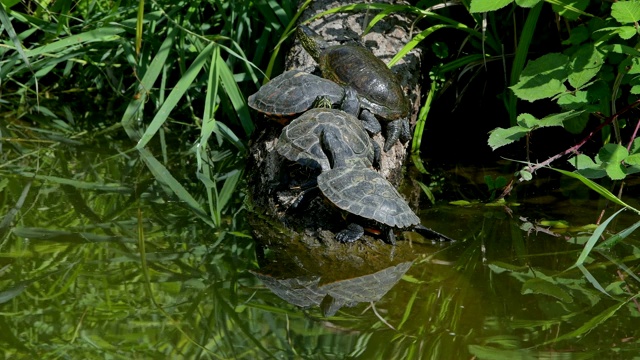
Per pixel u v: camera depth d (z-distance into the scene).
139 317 3.28
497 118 3.84
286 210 3.51
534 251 3.44
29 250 3.43
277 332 3.26
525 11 3.77
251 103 3.67
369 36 3.85
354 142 3.51
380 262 3.41
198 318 3.28
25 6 3.93
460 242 3.46
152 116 3.94
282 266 3.40
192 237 3.48
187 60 3.94
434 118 3.86
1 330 3.25
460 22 3.86
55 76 4.04
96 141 3.83
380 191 3.44
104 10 3.93
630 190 3.62
